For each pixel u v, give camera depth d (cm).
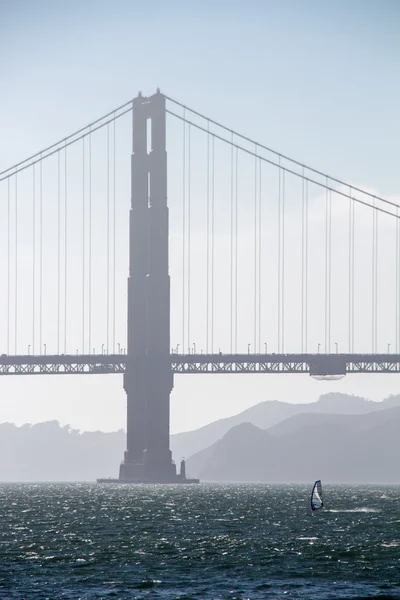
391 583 15275
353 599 14038
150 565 17000
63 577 15750
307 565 17025
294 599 14025
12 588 14800
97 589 14762
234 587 14938
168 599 14025
